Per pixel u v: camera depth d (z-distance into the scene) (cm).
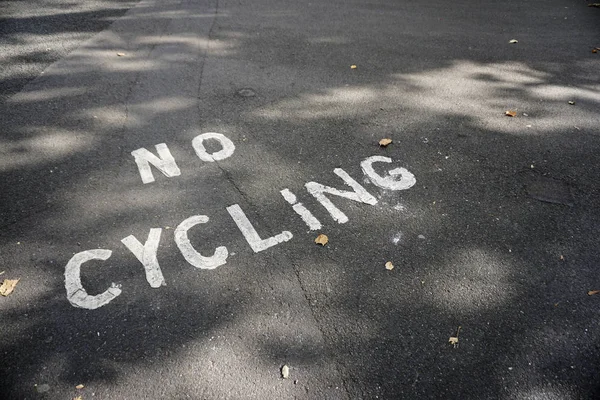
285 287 352
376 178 463
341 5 923
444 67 689
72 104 555
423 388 293
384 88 627
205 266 364
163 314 328
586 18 891
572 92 636
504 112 584
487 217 422
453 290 354
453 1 970
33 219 397
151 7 867
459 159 495
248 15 850
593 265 378
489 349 315
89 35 731
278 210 420
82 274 352
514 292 354
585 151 514
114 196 426
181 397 284
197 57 684
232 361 304
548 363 309
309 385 292
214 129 525
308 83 631
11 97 560
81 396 281
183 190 436
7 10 800
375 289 353
